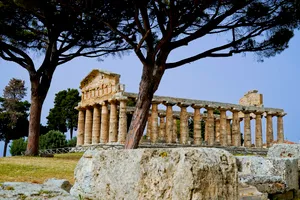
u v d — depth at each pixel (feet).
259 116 196.65
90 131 176.96
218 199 14.79
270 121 200.64
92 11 59.88
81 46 89.15
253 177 26.58
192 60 60.64
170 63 60.39
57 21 77.36
